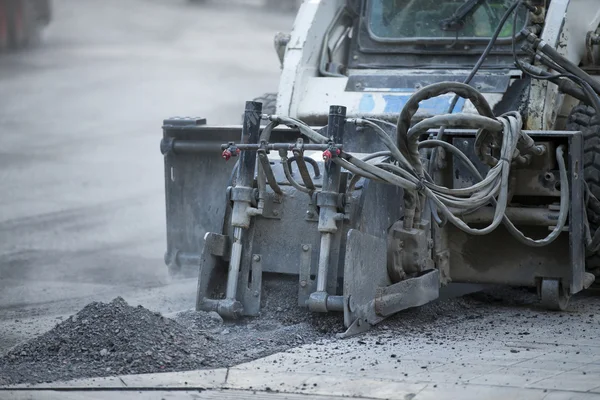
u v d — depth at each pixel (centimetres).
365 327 1488
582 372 1236
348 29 2078
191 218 1947
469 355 1337
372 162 1557
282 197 1552
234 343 1402
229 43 6788
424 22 1966
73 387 1187
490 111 1531
